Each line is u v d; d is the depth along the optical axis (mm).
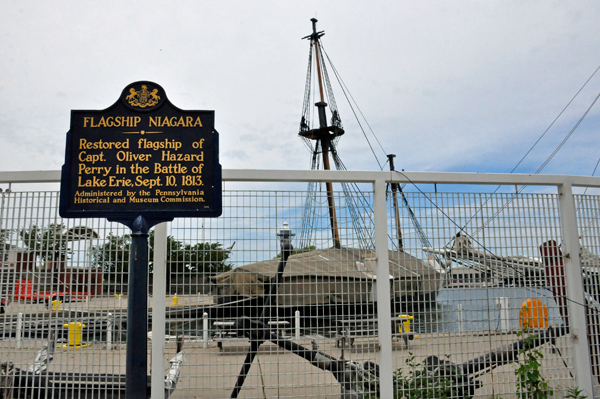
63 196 3549
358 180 4121
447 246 4281
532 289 4398
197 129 3670
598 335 4520
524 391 4211
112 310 3887
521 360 4363
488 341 4227
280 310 4227
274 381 4711
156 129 3660
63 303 3893
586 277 4574
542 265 4449
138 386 3365
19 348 3861
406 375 4164
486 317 4266
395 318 4059
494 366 4258
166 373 3961
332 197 4133
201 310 3986
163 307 3854
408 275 4180
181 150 3646
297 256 4062
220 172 3631
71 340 3857
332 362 4055
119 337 3836
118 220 3576
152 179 3607
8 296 3959
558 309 4434
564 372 4367
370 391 4059
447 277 4246
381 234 4074
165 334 3842
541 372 4340
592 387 4270
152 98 3691
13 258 3977
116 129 3648
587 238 4648
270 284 4051
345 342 4098
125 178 3602
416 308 4160
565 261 4488
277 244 4039
